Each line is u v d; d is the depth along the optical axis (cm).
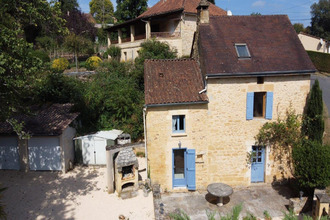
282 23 1384
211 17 1374
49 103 1700
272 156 1218
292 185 1199
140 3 3569
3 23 1120
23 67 1002
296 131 1172
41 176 1373
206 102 1143
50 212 1041
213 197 1162
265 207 1073
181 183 1226
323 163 979
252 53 1221
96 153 1511
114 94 1716
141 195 1174
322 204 879
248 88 1165
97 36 4544
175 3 2644
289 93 1180
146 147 1176
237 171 1219
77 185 1273
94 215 1022
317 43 3316
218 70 1132
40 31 3441
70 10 4350
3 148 1428
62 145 1387
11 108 1057
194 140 1180
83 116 1628
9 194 1180
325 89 2020
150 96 1152
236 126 1184
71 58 3584
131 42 2853
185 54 2541
